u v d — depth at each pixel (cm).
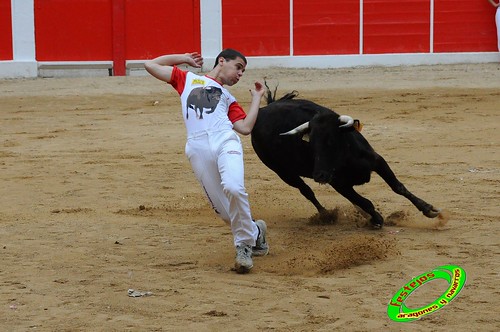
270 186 1238
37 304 676
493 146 1566
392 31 2912
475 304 657
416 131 1762
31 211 1074
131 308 662
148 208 1085
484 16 2911
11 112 2148
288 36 2898
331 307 656
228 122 751
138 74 2858
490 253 816
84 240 906
